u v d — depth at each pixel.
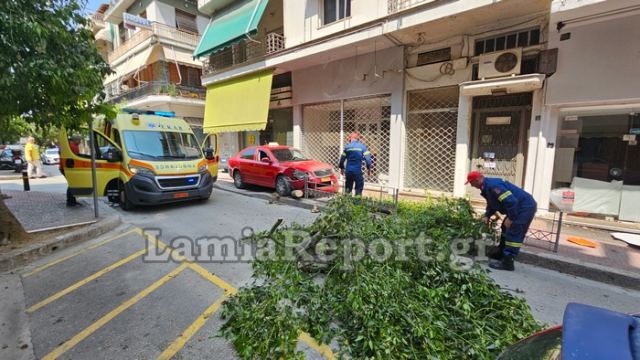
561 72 5.89
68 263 4.23
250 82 11.88
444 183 8.27
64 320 2.90
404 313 2.47
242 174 9.83
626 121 5.74
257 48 12.85
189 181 7.40
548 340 1.37
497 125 7.29
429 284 3.06
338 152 10.59
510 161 7.18
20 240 4.68
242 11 11.91
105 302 3.22
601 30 5.44
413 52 8.30
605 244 4.79
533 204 3.96
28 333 2.70
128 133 7.23
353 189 7.33
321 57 9.61
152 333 2.70
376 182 9.77
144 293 3.40
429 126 8.44
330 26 9.43
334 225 3.35
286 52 10.01
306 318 2.64
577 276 4.00
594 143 6.07
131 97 18.30
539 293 3.53
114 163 7.23
